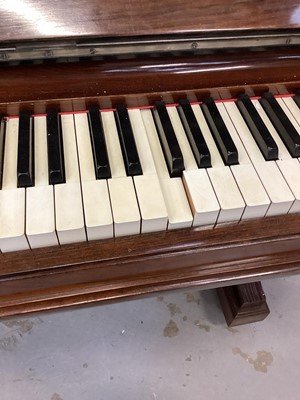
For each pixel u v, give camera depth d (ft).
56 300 1.96
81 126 2.10
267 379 3.65
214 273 2.07
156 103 2.20
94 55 1.94
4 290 1.87
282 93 2.36
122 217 1.73
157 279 2.02
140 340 3.84
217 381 3.62
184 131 2.13
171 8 1.90
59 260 1.81
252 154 2.06
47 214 1.72
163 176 1.96
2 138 1.97
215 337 3.88
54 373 3.61
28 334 3.82
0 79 1.95
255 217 1.95
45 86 2.01
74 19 1.82
